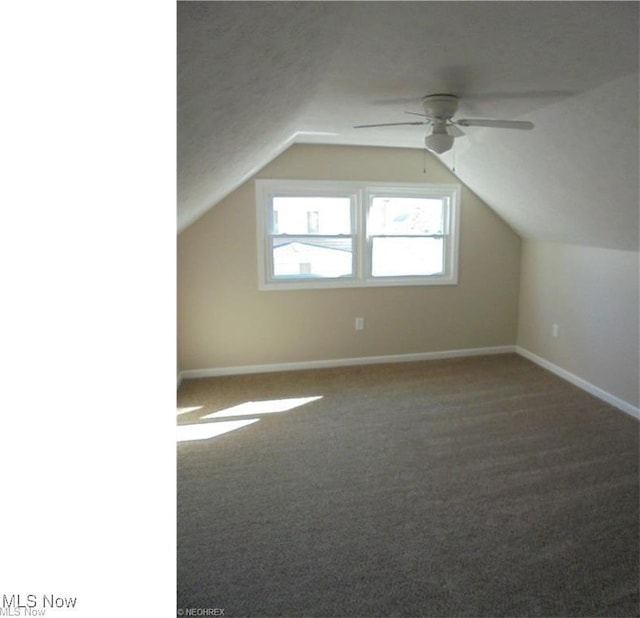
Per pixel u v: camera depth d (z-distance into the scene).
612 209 3.33
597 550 2.17
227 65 1.16
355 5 1.49
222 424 3.55
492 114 3.00
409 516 2.44
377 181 4.62
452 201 4.86
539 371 4.68
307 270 4.71
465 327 5.14
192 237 4.37
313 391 4.20
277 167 4.39
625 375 3.77
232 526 2.38
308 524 2.39
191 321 4.49
